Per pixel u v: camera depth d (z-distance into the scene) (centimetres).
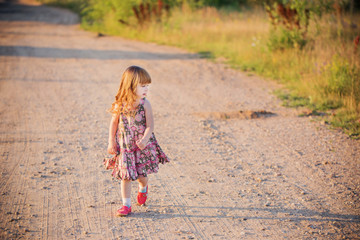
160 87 936
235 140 585
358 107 680
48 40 1869
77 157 511
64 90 895
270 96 838
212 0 2527
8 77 1026
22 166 475
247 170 475
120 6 2106
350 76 782
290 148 546
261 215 364
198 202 392
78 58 1345
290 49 1097
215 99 824
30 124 648
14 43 1744
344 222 350
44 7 4147
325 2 1155
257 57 1183
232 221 354
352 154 518
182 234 331
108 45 1691
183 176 458
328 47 987
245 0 2533
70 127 637
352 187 423
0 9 3844
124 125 344
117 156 354
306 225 346
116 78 1030
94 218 356
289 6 1155
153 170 354
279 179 448
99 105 775
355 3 1263
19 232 329
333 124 634
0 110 727
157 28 1923
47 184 428
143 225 345
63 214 363
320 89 791
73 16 3303
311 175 457
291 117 689
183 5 2177
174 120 682
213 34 1691
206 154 529
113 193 411
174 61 1290
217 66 1192
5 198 391
